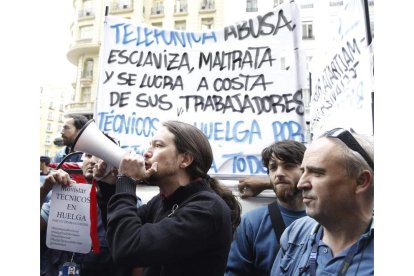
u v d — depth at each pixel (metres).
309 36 9.26
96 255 1.56
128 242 1.07
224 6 18.22
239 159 2.22
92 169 1.61
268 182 1.97
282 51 2.24
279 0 14.70
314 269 1.03
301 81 2.18
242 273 1.58
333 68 1.78
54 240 1.48
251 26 2.33
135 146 2.37
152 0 21.33
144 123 2.39
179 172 1.26
